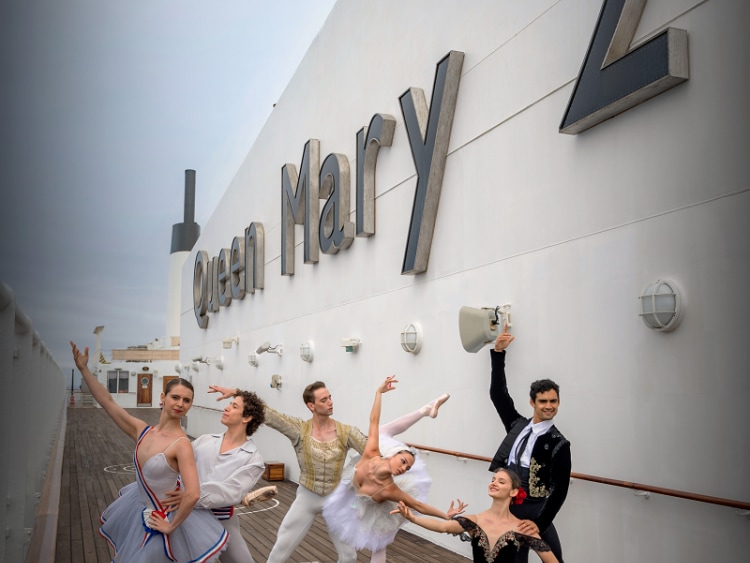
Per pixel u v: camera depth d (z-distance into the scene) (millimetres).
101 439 19469
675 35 4109
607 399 4660
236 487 4012
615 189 4695
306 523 5016
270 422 4938
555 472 3953
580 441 4898
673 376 4152
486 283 6152
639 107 4523
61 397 19438
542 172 5469
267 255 13938
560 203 5246
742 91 3789
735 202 3807
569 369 5051
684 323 4094
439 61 6918
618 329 4602
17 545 4059
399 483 4637
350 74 9695
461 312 5918
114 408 3889
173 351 41750
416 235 7215
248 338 15141
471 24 6621
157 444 3627
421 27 7617
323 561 6102
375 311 8445
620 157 4664
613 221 4703
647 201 4418
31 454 5555
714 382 3879
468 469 6359
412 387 7445
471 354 6363
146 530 3523
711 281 3928
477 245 6328
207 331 20000
